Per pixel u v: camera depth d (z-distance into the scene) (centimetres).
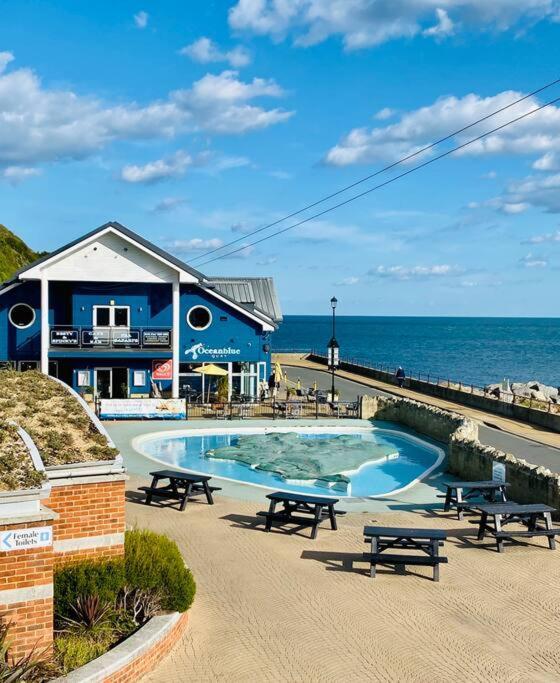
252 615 1153
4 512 891
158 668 968
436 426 2889
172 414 3253
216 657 1004
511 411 3478
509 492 1898
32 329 3559
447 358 13150
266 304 4556
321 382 5084
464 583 1304
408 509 1845
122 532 1130
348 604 1202
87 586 1018
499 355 14325
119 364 3597
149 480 2144
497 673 969
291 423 3216
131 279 3512
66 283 3600
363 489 2155
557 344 19338
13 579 889
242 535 1586
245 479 2252
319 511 1597
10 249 8325
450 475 2272
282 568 1375
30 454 984
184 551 1468
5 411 1241
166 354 3559
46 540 907
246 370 3938
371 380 5266
